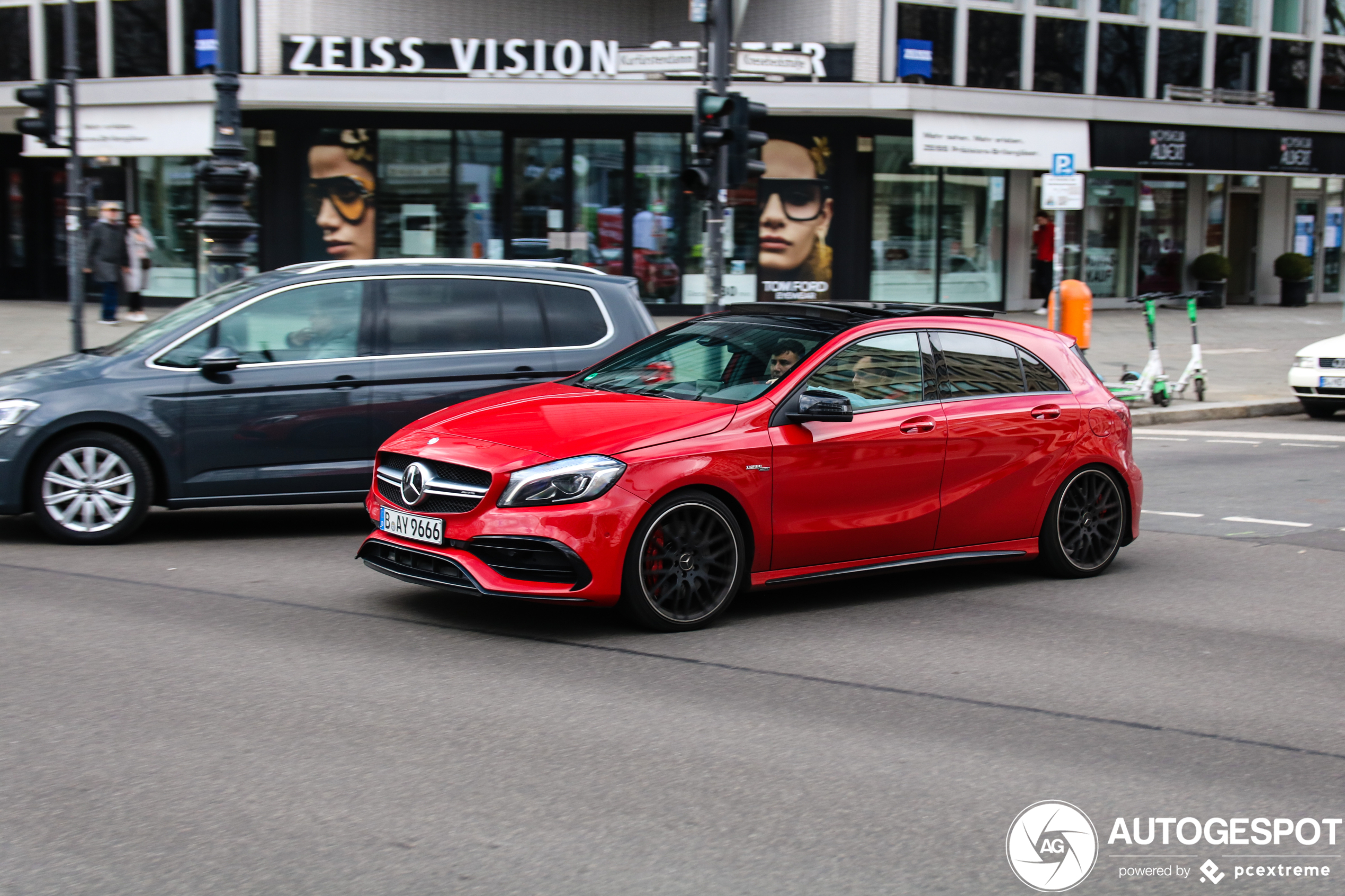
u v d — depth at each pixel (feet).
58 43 83.15
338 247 81.82
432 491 20.76
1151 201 95.20
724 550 21.44
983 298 86.89
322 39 76.95
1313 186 104.94
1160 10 89.30
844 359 22.98
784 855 12.84
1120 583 25.72
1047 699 18.13
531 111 79.92
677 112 79.61
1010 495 24.59
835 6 78.02
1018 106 82.43
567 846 12.87
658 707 17.34
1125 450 26.27
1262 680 19.30
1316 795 14.87
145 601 22.44
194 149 79.46
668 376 23.65
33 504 26.63
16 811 13.44
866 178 81.92
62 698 17.08
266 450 27.73
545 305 30.04
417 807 13.76
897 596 24.25
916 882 12.34
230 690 17.56
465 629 21.07
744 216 81.41
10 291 90.63
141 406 26.84
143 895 11.66
